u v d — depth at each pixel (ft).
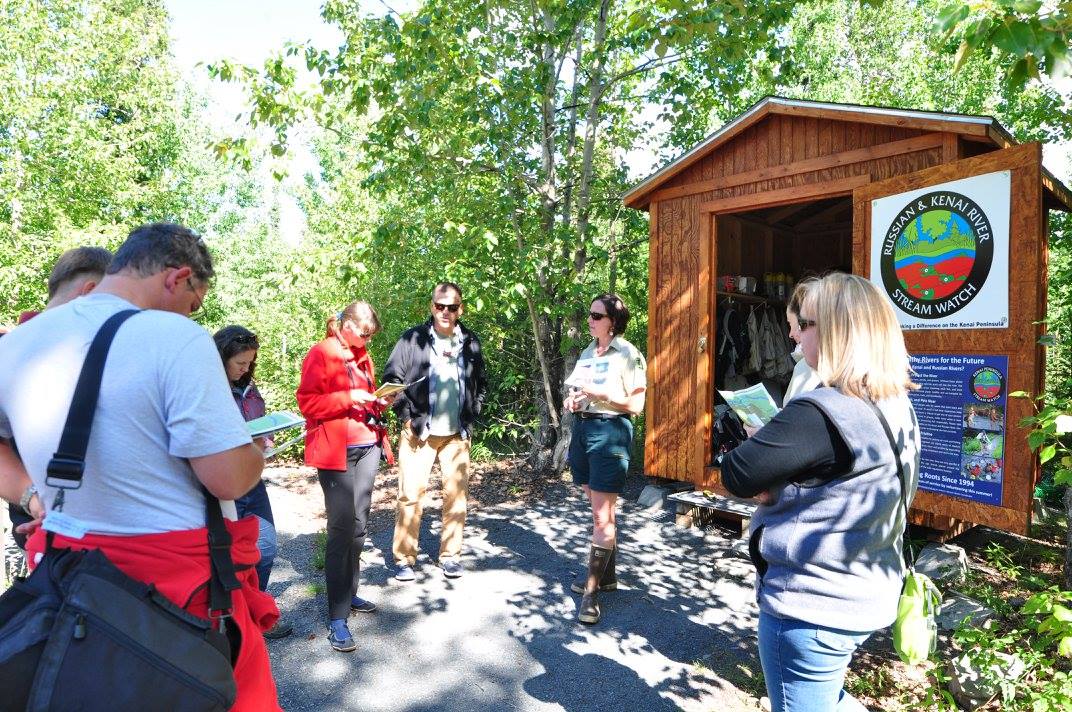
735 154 19.11
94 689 4.55
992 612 12.35
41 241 33.53
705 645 12.18
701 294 19.65
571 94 26.27
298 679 11.11
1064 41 7.34
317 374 11.85
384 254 23.65
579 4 21.65
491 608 13.74
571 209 26.23
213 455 5.10
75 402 4.84
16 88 33.40
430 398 14.79
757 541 6.53
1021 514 12.94
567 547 17.51
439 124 23.22
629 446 13.24
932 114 14.88
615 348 13.17
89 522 4.96
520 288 22.22
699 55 24.22
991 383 13.39
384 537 18.51
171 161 57.11
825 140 17.29
